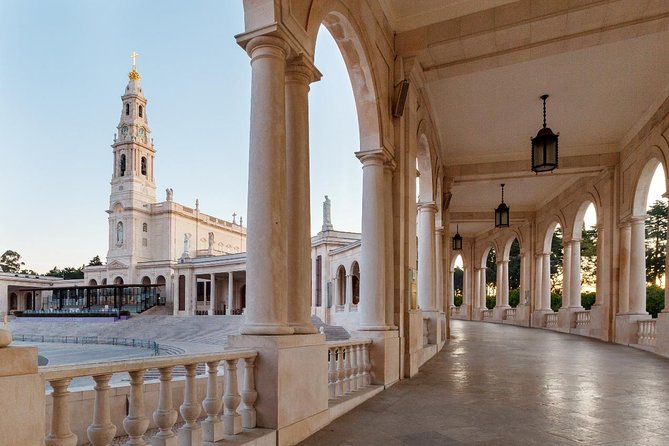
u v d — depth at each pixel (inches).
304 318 216.8
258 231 194.4
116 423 265.3
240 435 173.6
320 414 215.6
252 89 201.6
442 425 218.7
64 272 3479.3
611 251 670.5
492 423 221.5
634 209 610.2
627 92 489.7
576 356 489.4
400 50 375.2
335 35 286.5
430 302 531.5
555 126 589.0
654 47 398.0
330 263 1385.3
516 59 379.6
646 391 299.6
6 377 101.0
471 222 1159.0
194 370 157.9
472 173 713.6
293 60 221.3
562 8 324.2
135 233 2500.0
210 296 2319.1
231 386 178.2
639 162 582.2
